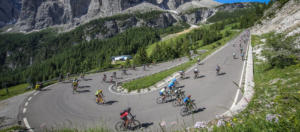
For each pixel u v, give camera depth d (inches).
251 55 1105.4
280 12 1873.8
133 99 633.0
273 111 178.5
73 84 816.3
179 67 1274.6
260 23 2532.0
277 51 608.4
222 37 4532.5
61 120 478.6
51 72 4712.1
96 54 6899.6
